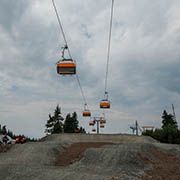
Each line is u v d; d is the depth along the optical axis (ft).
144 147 110.11
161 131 215.51
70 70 77.51
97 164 90.27
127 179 66.80
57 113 353.51
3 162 94.53
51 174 67.92
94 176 65.87
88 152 101.14
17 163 91.97
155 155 104.88
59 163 99.76
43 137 217.15
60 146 120.37
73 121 366.22
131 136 204.23
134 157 93.15
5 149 120.16
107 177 65.87
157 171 80.18
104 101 150.20
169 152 115.03
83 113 203.72
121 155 93.91
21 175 68.03
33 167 77.92
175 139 204.44
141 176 72.74
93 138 200.13
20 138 170.91
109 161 90.79
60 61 78.54
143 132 236.43
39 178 64.85
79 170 77.56
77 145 126.41
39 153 109.81
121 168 81.51
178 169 82.33
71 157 104.01
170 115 319.47
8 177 67.15
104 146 120.37
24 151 113.70
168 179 70.33
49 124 352.08
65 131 360.07
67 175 66.44
